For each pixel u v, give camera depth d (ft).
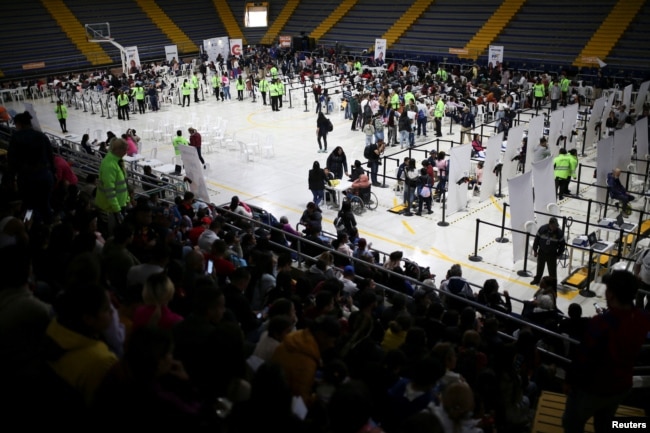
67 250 22.26
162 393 11.71
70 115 118.21
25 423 12.91
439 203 67.56
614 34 132.05
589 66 131.03
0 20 160.66
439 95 101.60
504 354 21.43
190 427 11.69
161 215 32.50
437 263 53.72
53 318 14.07
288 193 70.69
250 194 70.69
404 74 134.10
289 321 17.98
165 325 16.44
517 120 94.99
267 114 114.32
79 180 52.47
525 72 127.03
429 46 160.76
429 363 16.58
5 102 134.31
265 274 27.86
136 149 72.69
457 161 61.05
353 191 65.26
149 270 19.99
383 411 17.11
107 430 11.54
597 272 49.44
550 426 21.49
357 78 132.26
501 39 148.77
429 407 16.06
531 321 33.94
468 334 22.82
